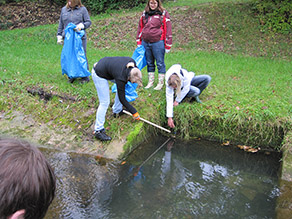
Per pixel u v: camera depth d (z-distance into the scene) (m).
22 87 5.47
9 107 5.14
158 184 3.75
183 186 3.74
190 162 4.36
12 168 0.80
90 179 3.75
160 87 5.56
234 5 11.07
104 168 4.00
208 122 4.85
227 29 10.25
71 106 5.09
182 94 4.72
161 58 5.36
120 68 3.63
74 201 3.32
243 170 4.19
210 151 4.67
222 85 5.91
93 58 7.97
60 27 5.61
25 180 0.81
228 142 4.86
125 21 11.11
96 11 12.91
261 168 4.24
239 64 7.70
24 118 4.94
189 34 10.25
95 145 4.44
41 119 4.93
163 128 4.77
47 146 4.43
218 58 8.52
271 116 4.59
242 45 9.56
